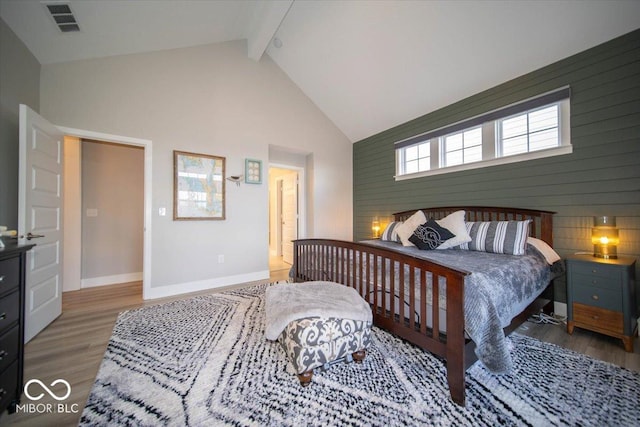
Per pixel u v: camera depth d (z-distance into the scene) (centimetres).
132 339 196
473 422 119
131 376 152
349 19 298
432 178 368
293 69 406
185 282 320
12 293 125
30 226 198
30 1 184
